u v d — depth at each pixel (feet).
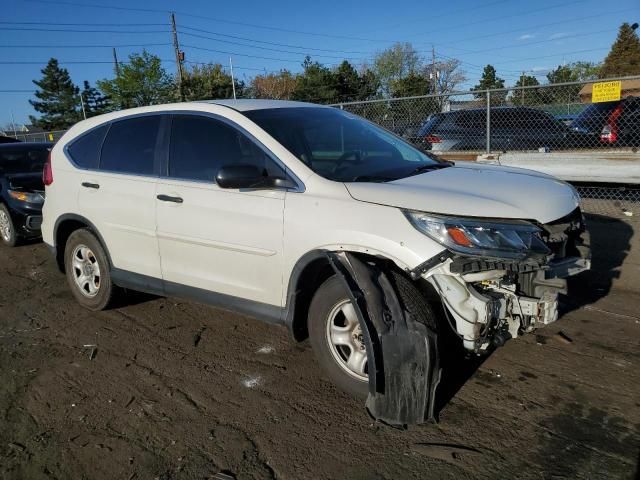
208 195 12.74
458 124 32.42
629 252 20.08
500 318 10.01
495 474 8.78
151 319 15.97
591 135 29.35
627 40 179.32
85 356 13.79
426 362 9.62
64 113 239.30
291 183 11.53
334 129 13.58
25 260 23.94
